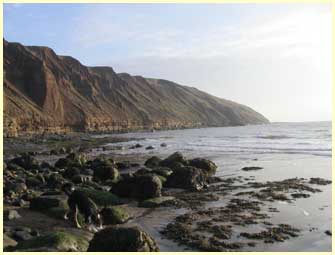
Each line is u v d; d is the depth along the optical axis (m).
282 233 13.98
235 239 13.40
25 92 106.50
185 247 12.62
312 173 29.62
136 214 17.28
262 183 25.08
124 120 142.00
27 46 133.12
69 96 125.56
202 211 17.42
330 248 12.41
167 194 21.75
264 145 61.44
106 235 10.66
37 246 10.80
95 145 67.56
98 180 25.66
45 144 68.19
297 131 118.25
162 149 57.22
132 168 33.69
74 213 15.14
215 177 27.12
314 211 17.31
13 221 14.99
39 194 20.36
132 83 196.88
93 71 167.62
